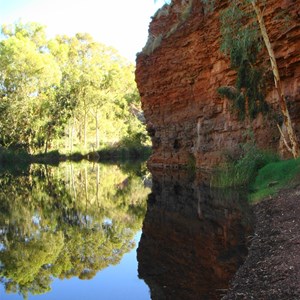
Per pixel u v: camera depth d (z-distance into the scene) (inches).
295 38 687.1
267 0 711.1
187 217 496.7
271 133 742.5
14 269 331.6
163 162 1298.0
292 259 254.7
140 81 1364.4
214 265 296.4
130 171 1423.5
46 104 2338.8
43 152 2348.7
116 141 2615.7
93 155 2361.0
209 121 1018.1
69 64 2682.1
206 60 1018.7
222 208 515.2
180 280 275.7
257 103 724.7
